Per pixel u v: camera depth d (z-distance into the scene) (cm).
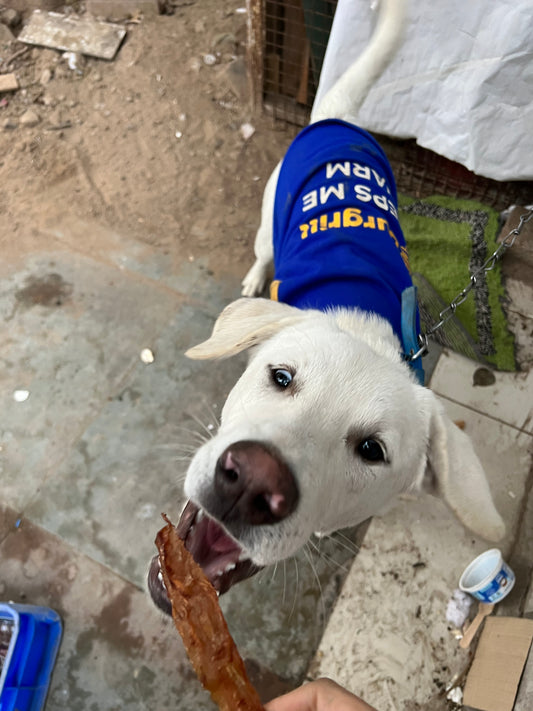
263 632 58
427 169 88
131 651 57
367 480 39
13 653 51
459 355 74
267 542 35
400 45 63
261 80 90
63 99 96
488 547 62
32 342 73
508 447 68
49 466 66
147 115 95
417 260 81
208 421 69
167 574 35
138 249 81
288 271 55
